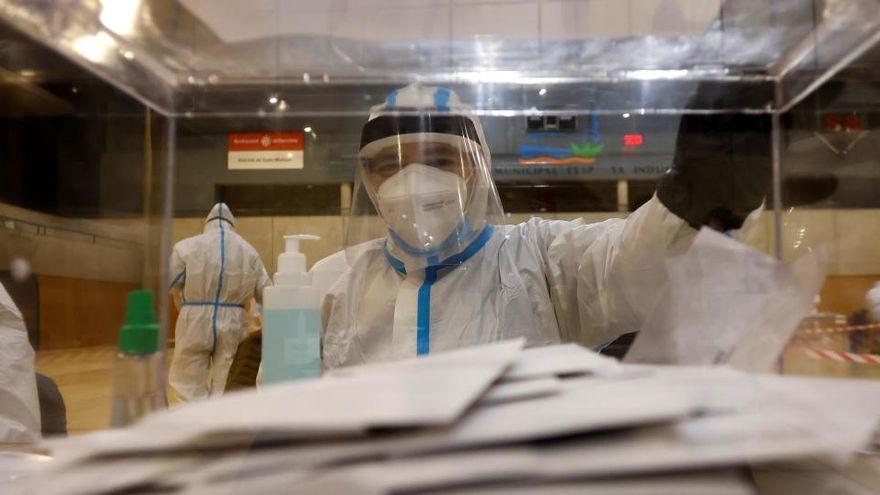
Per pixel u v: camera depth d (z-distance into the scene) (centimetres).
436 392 28
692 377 33
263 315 59
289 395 29
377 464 23
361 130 86
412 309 84
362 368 36
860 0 71
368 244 94
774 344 45
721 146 70
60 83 77
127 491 23
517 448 24
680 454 23
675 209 67
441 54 84
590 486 22
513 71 83
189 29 81
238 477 23
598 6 80
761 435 25
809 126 72
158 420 27
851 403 29
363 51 85
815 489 33
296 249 70
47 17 73
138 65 82
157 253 82
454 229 85
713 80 76
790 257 64
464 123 82
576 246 87
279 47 85
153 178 84
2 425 57
